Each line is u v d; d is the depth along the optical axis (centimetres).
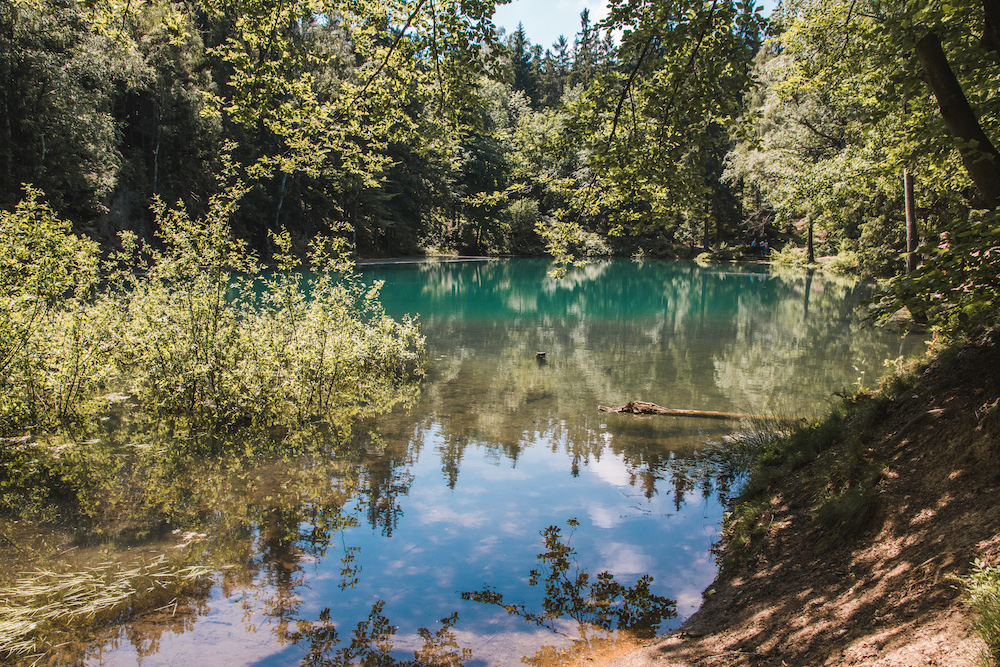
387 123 827
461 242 5188
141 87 2394
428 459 634
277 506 508
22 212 670
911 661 208
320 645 318
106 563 404
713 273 3684
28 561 404
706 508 521
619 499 538
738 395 926
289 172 865
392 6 733
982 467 304
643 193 633
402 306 1950
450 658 308
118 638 320
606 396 920
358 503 519
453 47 685
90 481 550
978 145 395
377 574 399
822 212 1623
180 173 3003
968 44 537
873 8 1124
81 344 764
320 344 877
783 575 352
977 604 204
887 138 1013
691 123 580
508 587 386
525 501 530
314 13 775
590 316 1873
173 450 635
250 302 941
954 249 306
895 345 1334
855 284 2692
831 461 457
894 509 329
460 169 4288
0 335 644
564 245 711
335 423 753
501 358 1217
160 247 2655
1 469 565
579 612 358
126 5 803
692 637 318
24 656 301
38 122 2061
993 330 405
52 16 2005
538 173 738
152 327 780
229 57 792
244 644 317
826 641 258
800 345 1362
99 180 2273
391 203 4375
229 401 751
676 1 527
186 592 371
